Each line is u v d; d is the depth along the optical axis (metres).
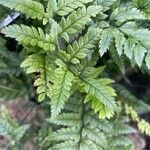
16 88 0.78
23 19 0.64
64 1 0.57
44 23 0.57
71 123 0.68
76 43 0.58
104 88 0.59
